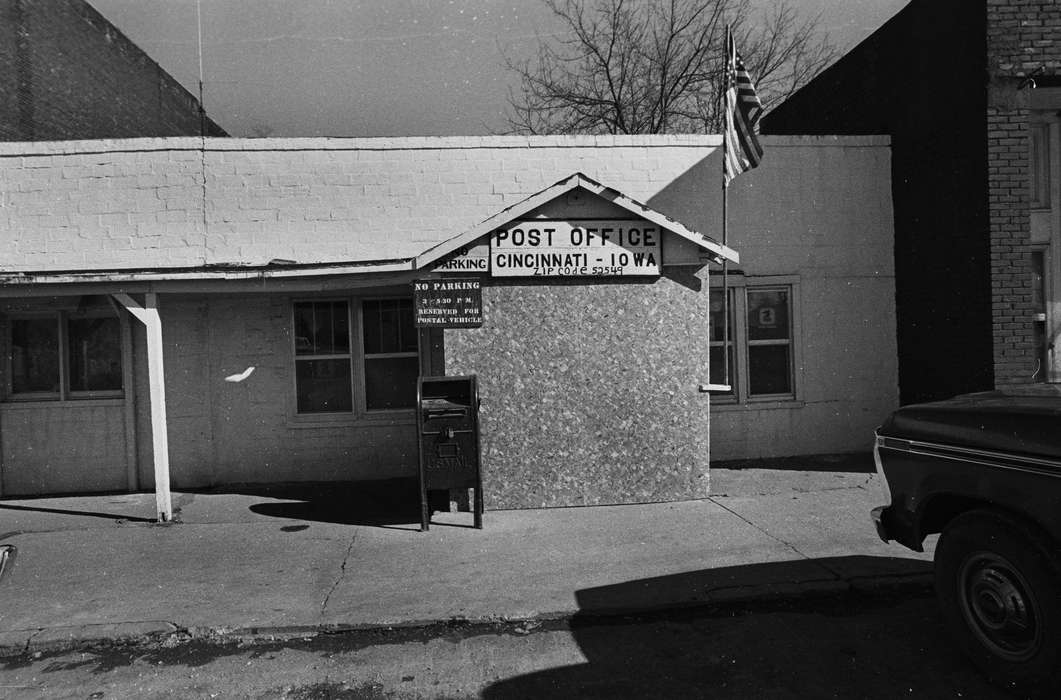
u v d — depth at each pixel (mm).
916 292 9531
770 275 9812
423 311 7566
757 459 9805
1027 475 3744
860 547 6160
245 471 9430
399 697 4066
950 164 8805
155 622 4980
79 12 12648
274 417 9445
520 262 7617
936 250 9102
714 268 9734
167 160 8875
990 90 8156
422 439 7004
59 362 9383
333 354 9602
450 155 9117
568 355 7746
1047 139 9039
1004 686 3873
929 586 5398
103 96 13383
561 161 9258
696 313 7887
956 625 4152
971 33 8367
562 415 7742
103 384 9469
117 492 9242
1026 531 3740
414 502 8242
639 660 4426
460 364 7637
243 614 5086
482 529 7008
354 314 9586
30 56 11227
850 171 9945
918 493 4438
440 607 5125
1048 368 9125
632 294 7816
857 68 11125
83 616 5129
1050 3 8172
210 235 8914
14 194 8781
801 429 9914
